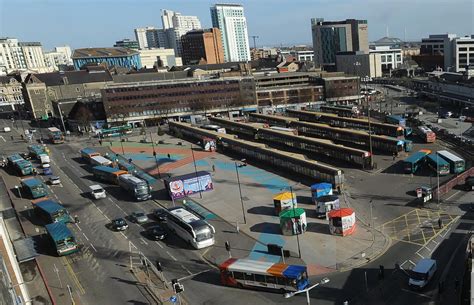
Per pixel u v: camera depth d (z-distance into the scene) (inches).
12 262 2064.5
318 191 3356.3
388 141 4746.6
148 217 3444.9
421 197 3267.7
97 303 2255.2
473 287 1589.6
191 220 2910.9
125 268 2628.0
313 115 6963.6
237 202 3627.0
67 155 5826.8
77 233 3250.5
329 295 2119.8
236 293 2244.1
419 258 2400.3
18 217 3614.7
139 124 7785.4
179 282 2404.0
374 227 2891.2
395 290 2107.5
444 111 6884.8
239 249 2748.5
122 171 4414.4
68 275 2596.0
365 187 3732.8
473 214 2915.8
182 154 5551.2
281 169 4478.3
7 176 4945.9
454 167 3799.2
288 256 2539.4
